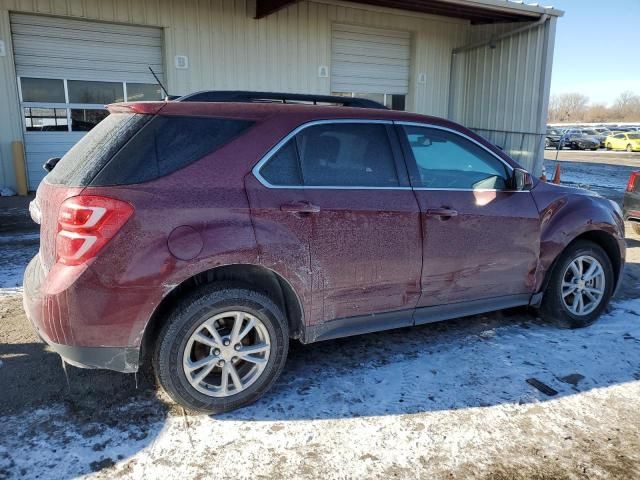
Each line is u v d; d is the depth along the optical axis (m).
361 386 3.26
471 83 14.86
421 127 3.57
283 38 12.50
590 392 3.23
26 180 10.38
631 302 4.89
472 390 3.23
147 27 11.09
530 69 12.77
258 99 3.35
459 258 3.58
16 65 10.07
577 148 40.22
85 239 2.55
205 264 2.74
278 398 3.11
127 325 2.66
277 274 2.97
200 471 2.48
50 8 9.97
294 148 3.09
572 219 4.04
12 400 3.04
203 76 11.70
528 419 2.94
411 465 2.55
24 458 2.53
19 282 5.18
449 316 3.70
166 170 2.76
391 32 14.26
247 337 3.03
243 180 2.90
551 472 2.52
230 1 11.64
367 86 14.21
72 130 10.83
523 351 3.78
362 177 3.27
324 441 2.72
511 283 3.89
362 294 3.27
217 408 2.92
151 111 2.82
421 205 3.40
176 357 2.78
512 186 3.82
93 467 2.49
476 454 2.64
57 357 3.60
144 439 2.71
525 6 11.66
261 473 2.47
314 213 3.03
